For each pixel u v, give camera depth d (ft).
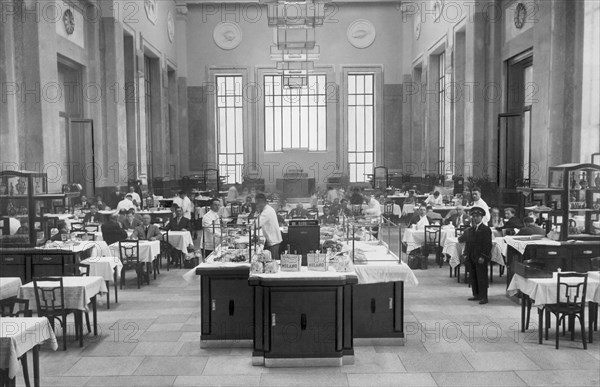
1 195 34.14
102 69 67.05
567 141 46.09
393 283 26.86
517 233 38.68
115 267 35.14
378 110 102.78
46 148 48.67
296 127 107.14
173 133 100.48
